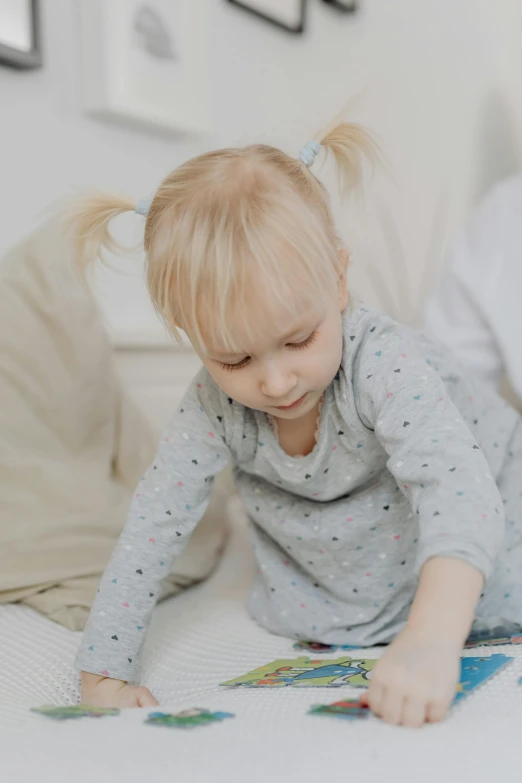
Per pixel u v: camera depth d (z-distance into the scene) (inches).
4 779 17.1
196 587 43.0
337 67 79.7
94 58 52.7
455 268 63.4
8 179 48.8
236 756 18.0
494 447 38.2
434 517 23.9
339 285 30.5
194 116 60.8
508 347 59.2
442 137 97.3
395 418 28.1
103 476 43.1
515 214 63.0
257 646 34.4
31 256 44.5
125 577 31.0
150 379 57.9
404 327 38.0
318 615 34.8
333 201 70.2
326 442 32.0
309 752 18.2
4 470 38.6
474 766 17.4
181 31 59.1
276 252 26.1
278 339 26.2
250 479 37.4
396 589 33.9
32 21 48.4
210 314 26.3
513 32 115.6
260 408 28.6
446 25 98.1
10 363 41.1
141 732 19.8
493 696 22.2
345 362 30.7
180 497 32.6
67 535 38.5
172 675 31.8
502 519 24.3
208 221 27.2
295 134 68.5
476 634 33.5
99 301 53.9
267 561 37.3
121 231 55.9
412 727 19.8
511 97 114.7
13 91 48.8
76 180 53.1
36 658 31.2
